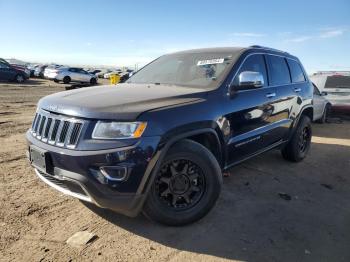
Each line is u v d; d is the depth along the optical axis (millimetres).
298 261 2990
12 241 3064
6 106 11922
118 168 2906
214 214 3766
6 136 6973
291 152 5824
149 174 3016
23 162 5211
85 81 30312
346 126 10797
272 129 4879
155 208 3248
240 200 4191
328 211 4043
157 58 5367
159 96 3443
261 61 4824
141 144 2951
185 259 2939
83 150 2943
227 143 3900
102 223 3447
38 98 15297
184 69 4512
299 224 3660
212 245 3160
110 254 2951
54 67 30156
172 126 3145
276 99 4902
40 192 4105
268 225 3590
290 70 5699
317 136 8898
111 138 2943
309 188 4785
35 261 2807
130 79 4934
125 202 2990
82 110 3061
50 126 3262
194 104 3477
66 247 3016
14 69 26234
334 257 3076
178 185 3355
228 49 4664
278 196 4402
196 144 3395
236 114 3996
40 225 3355
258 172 5332
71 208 3732
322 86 12180
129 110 3033
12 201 3834
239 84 4008
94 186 2932
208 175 3459
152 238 3227
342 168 5875
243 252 3078
